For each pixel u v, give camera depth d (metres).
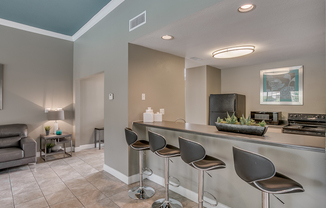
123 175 3.02
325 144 1.25
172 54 3.55
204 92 4.65
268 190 1.30
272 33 2.46
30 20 3.83
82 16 3.65
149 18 2.47
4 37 3.91
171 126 2.38
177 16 2.09
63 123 4.70
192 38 2.67
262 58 3.80
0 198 2.48
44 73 4.42
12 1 3.10
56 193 2.63
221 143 2.10
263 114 4.03
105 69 3.45
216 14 1.94
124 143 3.01
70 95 4.81
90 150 4.91
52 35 4.50
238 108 4.20
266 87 4.25
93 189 2.76
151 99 3.21
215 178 2.17
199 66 4.74
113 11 3.22
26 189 2.74
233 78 4.83
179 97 3.69
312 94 3.63
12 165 3.31
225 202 2.08
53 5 3.23
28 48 4.20
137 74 3.00
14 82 4.03
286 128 3.43
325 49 3.09
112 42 3.25
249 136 1.67
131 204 2.37
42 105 4.39
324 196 1.45
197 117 4.81
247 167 1.37
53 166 3.71
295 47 3.05
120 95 3.05
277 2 1.69
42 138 4.34
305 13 1.90
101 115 5.37
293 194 1.60
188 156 1.81
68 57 4.76
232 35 2.54
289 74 3.91
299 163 1.57
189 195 2.47
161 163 2.91
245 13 1.92
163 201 2.34
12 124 3.89
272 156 1.71
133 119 2.97
